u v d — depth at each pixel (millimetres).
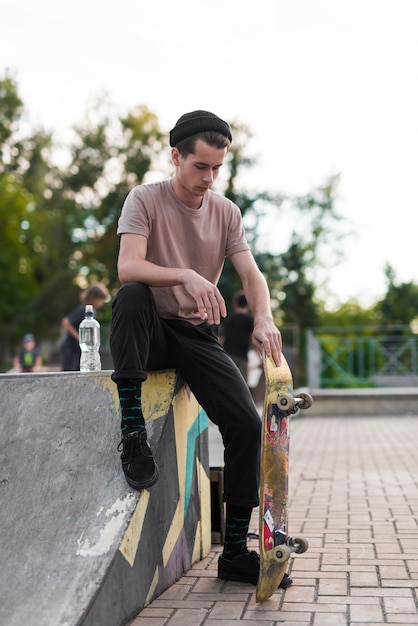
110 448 2967
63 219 39281
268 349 3016
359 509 4938
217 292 2943
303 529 4328
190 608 2850
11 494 2627
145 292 2969
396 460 7570
